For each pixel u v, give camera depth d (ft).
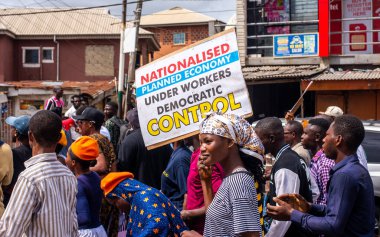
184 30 178.91
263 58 62.95
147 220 13.53
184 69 17.31
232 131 11.30
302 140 20.68
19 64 126.82
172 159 18.48
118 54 126.72
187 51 17.31
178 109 17.43
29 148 19.92
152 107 17.75
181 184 18.07
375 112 55.47
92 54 127.03
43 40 126.93
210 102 16.97
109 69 126.62
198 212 15.34
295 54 61.67
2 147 18.57
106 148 18.89
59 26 127.95
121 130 31.68
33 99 90.27
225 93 16.78
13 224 11.85
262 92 61.31
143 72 17.93
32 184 12.10
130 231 13.93
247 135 11.55
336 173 12.58
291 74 54.03
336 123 13.12
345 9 61.16
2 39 120.67
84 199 15.44
